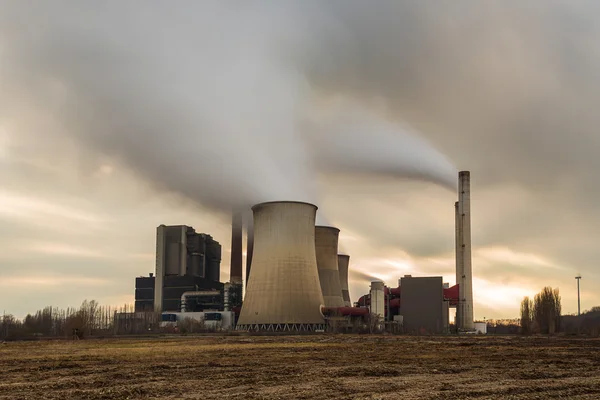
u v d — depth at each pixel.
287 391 21.67
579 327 104.12
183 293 136.50
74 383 24.16
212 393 21.36
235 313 131.12
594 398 20.47
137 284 154.50
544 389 22.47
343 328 102.12
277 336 80.38
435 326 102.00
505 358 36.69
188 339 70.31
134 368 30.22
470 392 21.44
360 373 27.23
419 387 22.81
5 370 29.89
